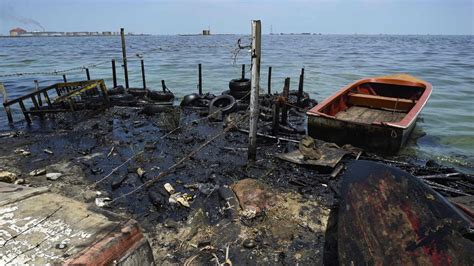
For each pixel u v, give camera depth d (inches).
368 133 310.5
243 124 404.8
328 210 213.9
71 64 1300.4
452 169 286.5
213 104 453.1
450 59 1686.8
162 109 445.1
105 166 279.4
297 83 823.1
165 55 1804.9
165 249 177.3
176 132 372.5
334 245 180.2
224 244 180.9
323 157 285.6
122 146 327.0
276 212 208.7
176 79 901.2
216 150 319.0
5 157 297.6
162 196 226.7
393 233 138.9
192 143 338.3
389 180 154.3
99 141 341.4
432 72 1092.5
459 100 641.0
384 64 1364.4
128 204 221.5
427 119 509.7
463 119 508.7
